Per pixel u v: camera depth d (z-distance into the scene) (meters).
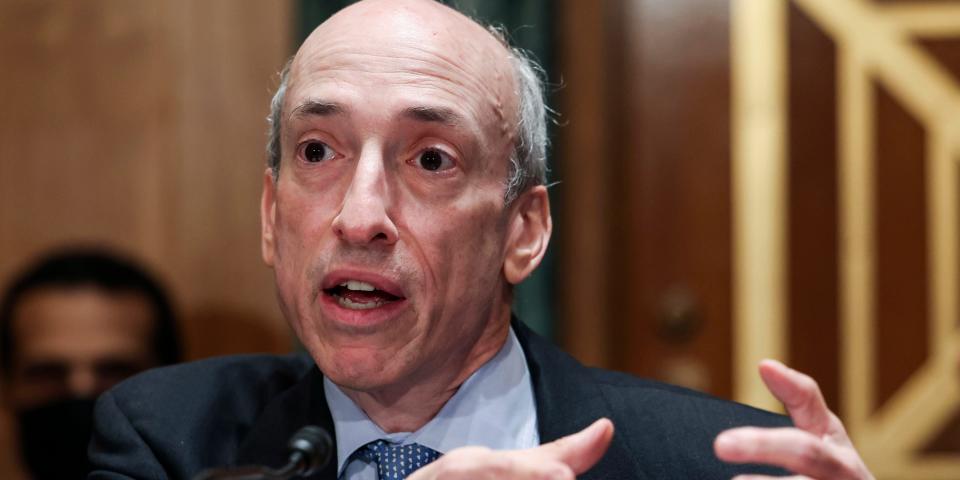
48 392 2.06
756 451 0.94
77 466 2.05
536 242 1.27
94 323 2.07
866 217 2.39
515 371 1.28
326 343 1.14
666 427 1.23
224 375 1.38
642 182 2.41
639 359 2.42
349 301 1.16
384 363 1.13
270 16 2.31
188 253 2.30
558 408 1.26
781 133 2.39
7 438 2.22
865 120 2.39
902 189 2.39
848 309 2.39
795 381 1.01
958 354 2.38
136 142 2.30
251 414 1.34
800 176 2.39
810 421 1.01
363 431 1.23
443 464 0.93
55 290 2.08
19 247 2.30
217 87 2.31
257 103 2.31
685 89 2.40
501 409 1.25
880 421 2.39
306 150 1.16
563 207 2.32
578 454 0.94
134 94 2.30
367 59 1.14
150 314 2.12
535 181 1.27
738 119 2.40
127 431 1.29
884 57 2.39
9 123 2.31
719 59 2.40
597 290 2.31
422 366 1.18
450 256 1.15
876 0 2.40
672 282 2.41
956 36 2.39
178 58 2.30
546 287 2.32
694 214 2.40
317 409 1.26
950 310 2.38
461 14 1.23
